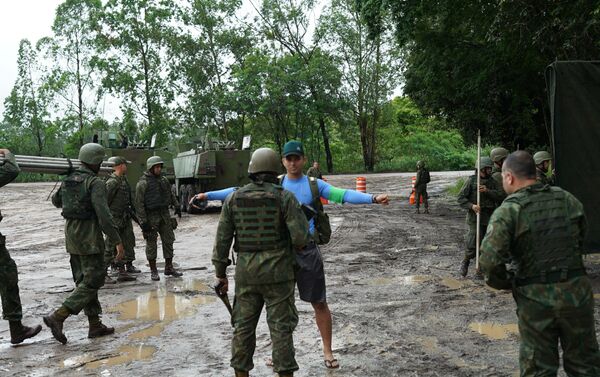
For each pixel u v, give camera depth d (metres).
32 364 5.39
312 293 4.80
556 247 3.35
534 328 3.35
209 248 12.93
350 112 53.47
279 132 55.69
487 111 21.02
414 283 8.49
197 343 5.94
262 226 4.13
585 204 7.53
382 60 51.59
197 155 20.83
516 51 17.33
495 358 5.23
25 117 58.47
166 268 9.58
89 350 5.79
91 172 6.10
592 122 7.55
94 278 6.02
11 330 5.92
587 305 3.33
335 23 49.94
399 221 16.78
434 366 5.05
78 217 5.95
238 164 21.47
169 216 9.56
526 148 22.23
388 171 56.62
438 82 21.05
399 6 16.75
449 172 52.72
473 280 8.59
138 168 22.61
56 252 13.23
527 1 13.23
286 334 4.12
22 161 5.85
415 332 6.08
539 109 21.48
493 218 3.49
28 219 21.98
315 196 4.73
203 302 7.76
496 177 8.43
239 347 4.18
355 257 10.88
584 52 13.45
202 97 50.88
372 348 5.57
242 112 50.66
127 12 49.31
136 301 7.88
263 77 48.88
